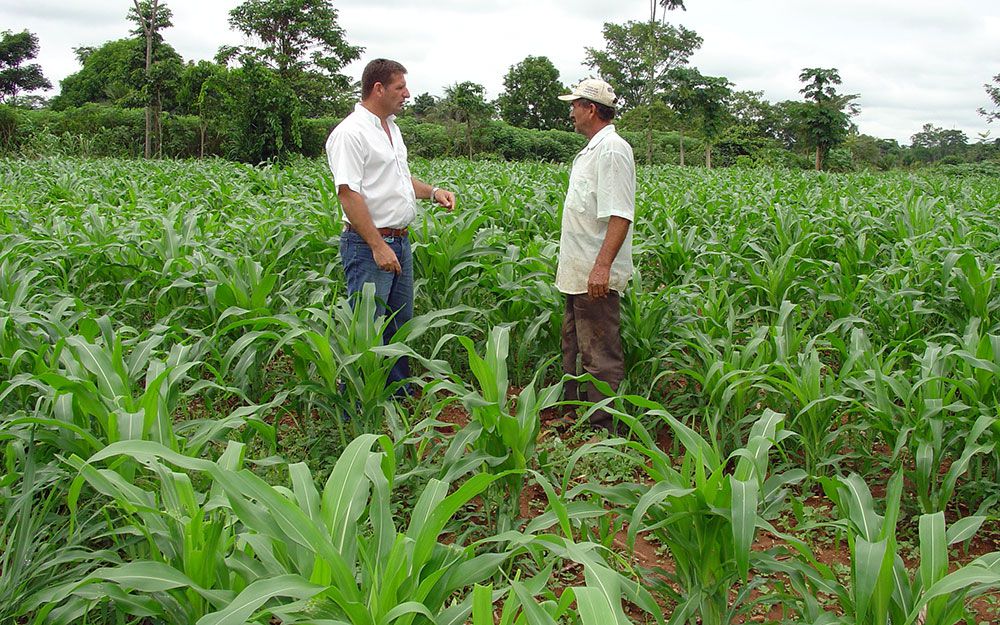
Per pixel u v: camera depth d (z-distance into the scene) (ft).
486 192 30.58
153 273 17.46
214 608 7.21
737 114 224.53
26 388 12.39
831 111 141.59
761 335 13.48
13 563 8.16
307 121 114.52
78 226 23.03
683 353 16.03
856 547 7.03
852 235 24.00
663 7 139.44
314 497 6.84
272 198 33.47
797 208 30.12
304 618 6.18
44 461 10.14
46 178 43.04
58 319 13.28
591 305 14.26
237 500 6.23
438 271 18.70
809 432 12.53
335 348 12.28
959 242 21.43
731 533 8.07
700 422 14.73
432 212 23.73
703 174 63.87
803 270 20.39
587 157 13.99
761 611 9.69
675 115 137.39
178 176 47.96
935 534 7.07
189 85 104.94
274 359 17.92
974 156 210.18
